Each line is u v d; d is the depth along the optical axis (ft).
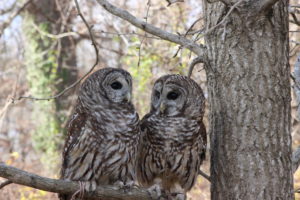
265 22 27.96
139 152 30.25
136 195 27.48
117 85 29.04
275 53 28.09
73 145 28.60
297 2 51.49
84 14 63.05
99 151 28.27
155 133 29.53
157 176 30.17
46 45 81.82
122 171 28.73
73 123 29.17
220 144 28.45
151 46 53.26
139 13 56.90
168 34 30.32
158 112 29.91
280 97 28.04
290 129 28.53
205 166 51.08
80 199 27.71
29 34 82.94
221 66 28.60
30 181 24.81
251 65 27.96
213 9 29.12
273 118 27.81
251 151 27.71
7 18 74.18
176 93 29.81
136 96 57.31
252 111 27.84
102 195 27.12
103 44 69.41
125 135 28.37
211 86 29.14
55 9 82.79
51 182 25.46
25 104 86.79
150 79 53.36
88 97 28.89
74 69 83.41
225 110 28.37
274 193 27.48
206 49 29.50
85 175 28.50
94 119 28.43
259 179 27.55
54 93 79.71
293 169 29.32
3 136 89.61
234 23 28.17
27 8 82.12
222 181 28.30
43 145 78.79
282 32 28.37
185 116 29.60
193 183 30.81
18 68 75.77
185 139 29.43
